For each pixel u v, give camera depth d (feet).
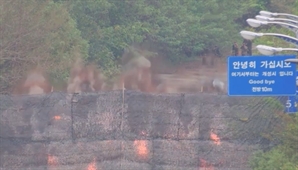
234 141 306.76
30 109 315.99
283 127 300.61
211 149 308.40
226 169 305.32
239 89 292.40
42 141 313.32
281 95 290.97
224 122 309.01
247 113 307.58
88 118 316.40
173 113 315.17
